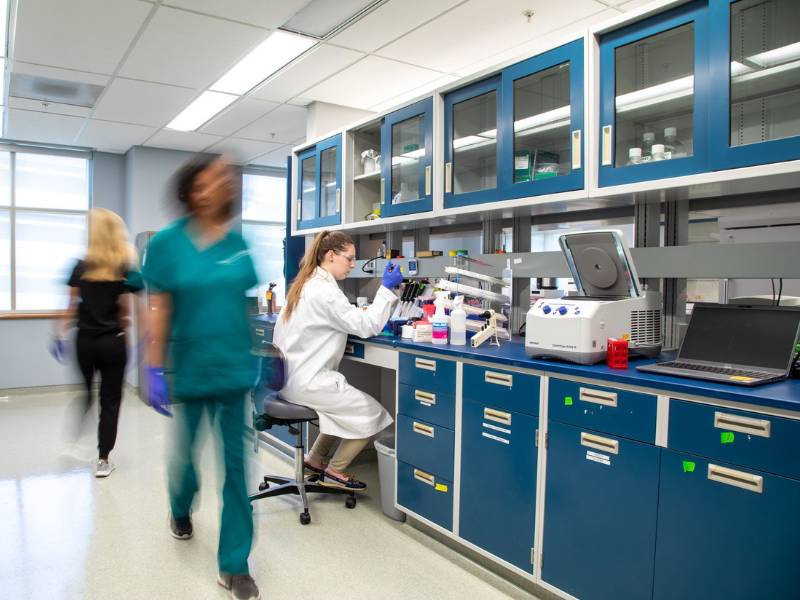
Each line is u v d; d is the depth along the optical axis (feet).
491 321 7.20
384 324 7.98
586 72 6.24
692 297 7.32
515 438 5.85
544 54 6.72
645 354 5.94
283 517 7.83
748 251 5.74
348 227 10.71
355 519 7.79
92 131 15.46
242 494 5.66
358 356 8.45
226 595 5.80
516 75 7.09
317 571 6.34
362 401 7.93
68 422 12.92
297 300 7.97
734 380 4.34
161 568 6.34
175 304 5.42
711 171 5.24
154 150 17.31
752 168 4.94
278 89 12.28
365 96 12.76
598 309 5.44
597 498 5.05
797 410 3.74
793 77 5.14
